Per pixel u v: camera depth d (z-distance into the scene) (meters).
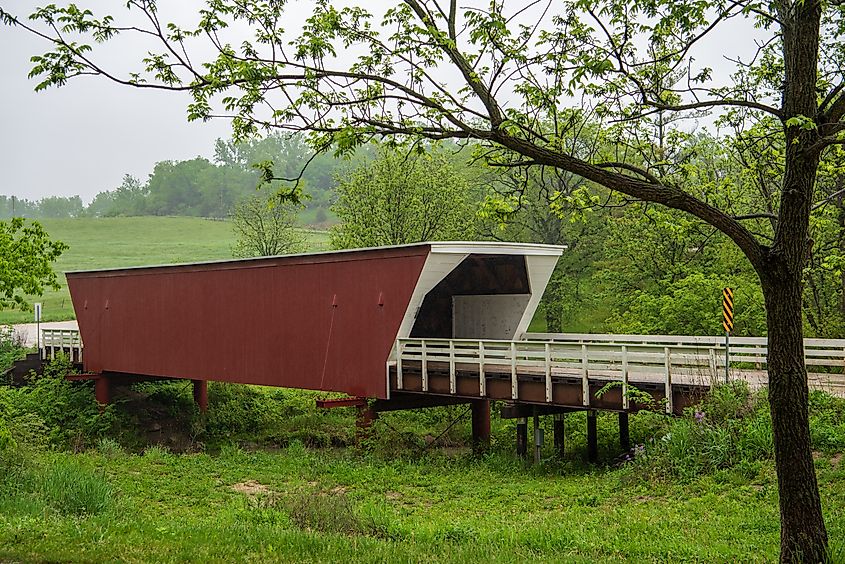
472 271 24.75
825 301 26.77
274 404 33.03
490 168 10.01
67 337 34.09
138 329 29.52
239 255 52.19
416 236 36.91
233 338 25.77
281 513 13.29
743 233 7.95
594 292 40.00
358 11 8.06
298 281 23.86
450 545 10.61
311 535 10.45
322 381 23.14
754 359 17.50
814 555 7.93
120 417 31.00
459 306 26.00
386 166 37.16
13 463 15.10
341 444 27.84
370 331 21.89
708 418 15.59
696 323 27.86
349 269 22.45
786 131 7.94
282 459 22.25
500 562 9.19
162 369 28.39
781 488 8.13
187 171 158.62
